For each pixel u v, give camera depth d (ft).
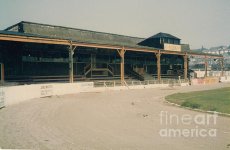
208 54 204.74
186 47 227.81
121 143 33.14
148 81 146.10
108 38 174.09
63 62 128.88
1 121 43.88
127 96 95.40
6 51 104.32
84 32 158.10
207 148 31.37
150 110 61.26
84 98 85.15
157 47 179.42
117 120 48.26
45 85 86.58
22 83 105.19
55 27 140.67
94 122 46.09
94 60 144.15
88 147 31.17
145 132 38.99
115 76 156.25
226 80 220.23
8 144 31.32
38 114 51.65
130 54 165.07
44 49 118.52
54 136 35.70
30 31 126.11
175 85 160.25
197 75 236.43
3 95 60.23
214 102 74.79
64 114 53.16
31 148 30.14
